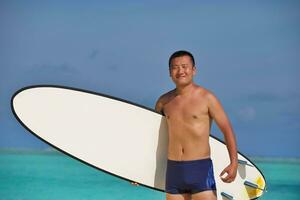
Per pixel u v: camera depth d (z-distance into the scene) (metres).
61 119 6.34
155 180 6.39
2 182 12.85
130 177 6.39
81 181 13.04
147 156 6.38
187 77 5.85
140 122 6.38
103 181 13.12
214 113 5.82
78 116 6.38
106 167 6.38
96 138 6.39
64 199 11.06
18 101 6.28
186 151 5.85
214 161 6.71
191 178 5.82
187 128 5.83
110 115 6.41
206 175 5.84
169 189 5.96
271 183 13.61
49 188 12.24
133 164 6.39
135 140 6.39
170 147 5.97
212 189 5.87
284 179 14.23
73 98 6.38
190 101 5.86
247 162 6.92
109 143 6.40
